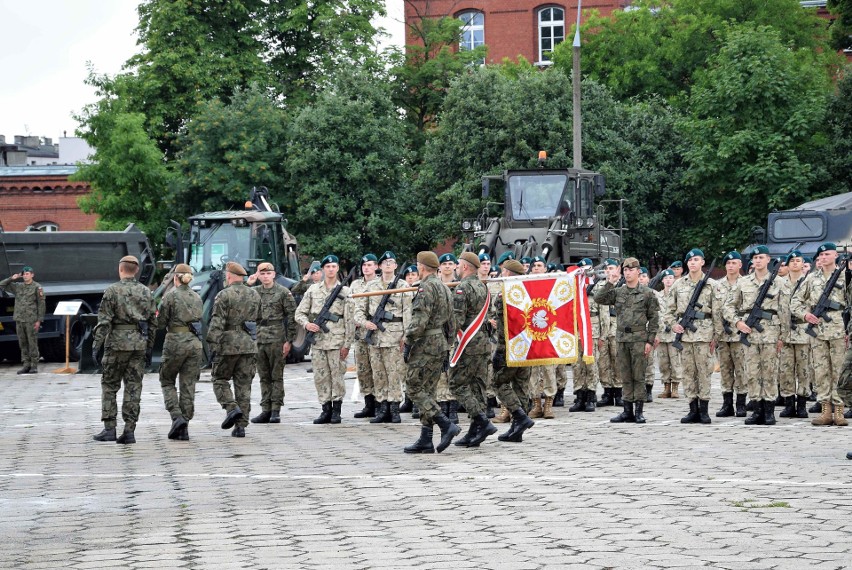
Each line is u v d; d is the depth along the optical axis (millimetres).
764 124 45188
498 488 11461
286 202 48469
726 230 46812
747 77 45469
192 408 16047
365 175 47781
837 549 8547
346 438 15953
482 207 46000
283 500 11125
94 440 15914
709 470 12422
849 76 47312
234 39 55844
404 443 15289
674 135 48781
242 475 12711
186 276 15914
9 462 14055
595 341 20312
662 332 21516
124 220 46938
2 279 30266
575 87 37938
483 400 14766
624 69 55094
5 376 28344
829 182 46188
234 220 30938
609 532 9273
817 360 16781
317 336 17844
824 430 16234
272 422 18078
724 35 52844
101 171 46656
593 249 32438
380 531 9523
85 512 10766
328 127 47969
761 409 17047
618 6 64625
